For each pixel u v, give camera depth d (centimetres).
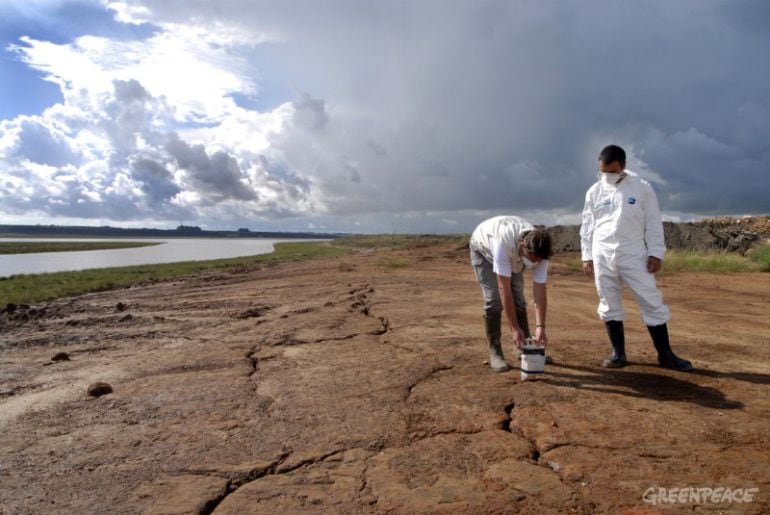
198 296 1274
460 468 298
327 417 379
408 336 661
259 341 662
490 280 494
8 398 464
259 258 3881
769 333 658
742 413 369
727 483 273
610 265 487
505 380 458
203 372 523
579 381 451
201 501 270
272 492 277
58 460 324
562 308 878
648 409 380
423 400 411
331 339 659
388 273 1695
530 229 432
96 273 2412
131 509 264
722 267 1666
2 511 265
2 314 1084
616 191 482
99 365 577
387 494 271
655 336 487
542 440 332
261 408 404
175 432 362
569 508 254
